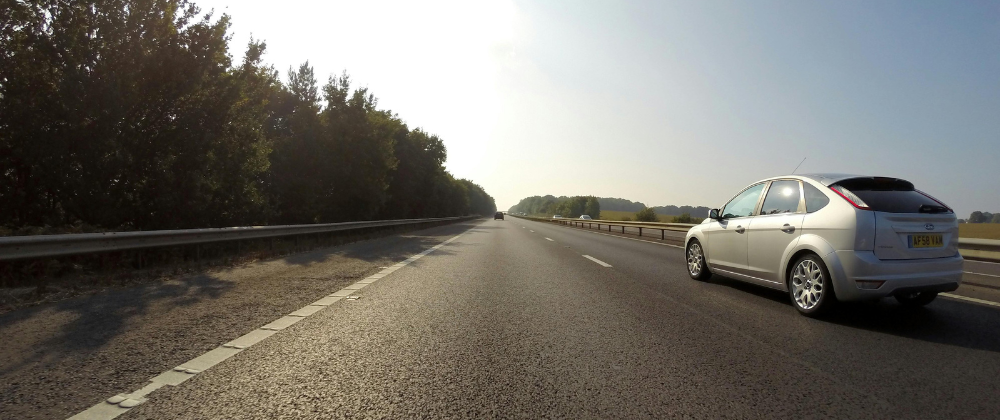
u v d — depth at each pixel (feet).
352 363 12.28
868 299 16.38
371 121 98.17
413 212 174.70
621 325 16.38
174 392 10.27
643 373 11.67
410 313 18.10
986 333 15.37
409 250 46.75
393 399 10.07
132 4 38.17
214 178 43.09
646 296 21.81
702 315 17.93
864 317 17.58
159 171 38.27
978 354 13.21
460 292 22.70
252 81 48.65
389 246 52.31
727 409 9.64
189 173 40.29
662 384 10.96
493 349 13.57
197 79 40.24
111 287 23.11
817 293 17.39
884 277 15.89
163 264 34.06
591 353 13.24
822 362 12.49
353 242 59.82
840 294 16.47
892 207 16.74
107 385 10.61
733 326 16.26
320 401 9.92
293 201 79.56
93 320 16.44
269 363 12.21
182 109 41.65
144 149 38.55
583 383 11.02
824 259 16.87
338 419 9.12
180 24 41.55
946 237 17.13
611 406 9.78
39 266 24.72
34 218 34.91
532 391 10.55
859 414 9.41
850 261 16.22
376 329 15.70
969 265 37.22
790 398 10.18
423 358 12.74
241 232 38.29
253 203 47.16
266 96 55.67
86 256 29.35
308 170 83.51
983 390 10.64
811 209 18.34
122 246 26.84
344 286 24.22
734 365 12.25
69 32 34.42
